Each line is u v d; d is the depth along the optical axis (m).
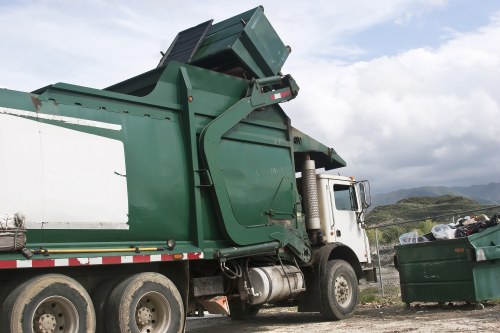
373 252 22.95
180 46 11.51
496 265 11.70
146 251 8.27
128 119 8.52
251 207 10.09
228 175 9.74
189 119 9.26
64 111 7.75
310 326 10.66
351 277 11.84
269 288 9.94
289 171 11.11
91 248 7.68
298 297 11.61
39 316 6.95
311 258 11.40
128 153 8.38
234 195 9.77
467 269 11.35
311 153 12.20
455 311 11.35
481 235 11.47
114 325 7.64
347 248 12.18
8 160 7.02
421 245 12.07
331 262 11.65
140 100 8.75
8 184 6.96
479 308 11.32
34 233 7.15
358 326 10.15
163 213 8.68
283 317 12.81
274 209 10.58
